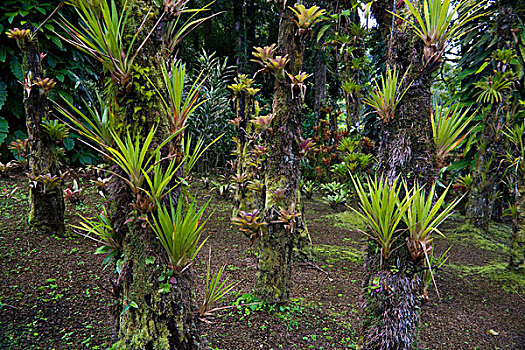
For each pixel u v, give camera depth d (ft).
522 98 17.88
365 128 26.14
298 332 7.91
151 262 4.27
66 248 10.62
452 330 8.77
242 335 7.58
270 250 8.81
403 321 5.31
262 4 31.40
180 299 4.54
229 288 5.32
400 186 5.04
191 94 4.34
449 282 11.68
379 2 8.07
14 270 8.83
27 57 10.30
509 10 14.17
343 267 12.19
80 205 14.03
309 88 34.81
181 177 4.52
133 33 4.06
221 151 24.29
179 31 4.51
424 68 5.16
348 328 8.25
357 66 18.76
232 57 36.58
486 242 15.81
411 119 5.33
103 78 4.27
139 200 4.08
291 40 8.37
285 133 8.60
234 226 15.25
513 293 10.94
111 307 4.73
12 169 16.74
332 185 22.16
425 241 5.05
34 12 17.15
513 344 8.20
